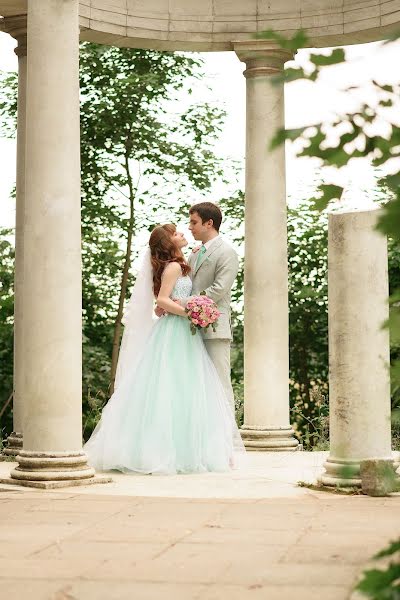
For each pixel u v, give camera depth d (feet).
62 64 39.24
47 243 38.63
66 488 37.91
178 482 40.29
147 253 47.57
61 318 38.65
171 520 29.09
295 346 92.32
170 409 44.19
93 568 21.66
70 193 39.09
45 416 38.70
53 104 39.01
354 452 36.47
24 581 20.33
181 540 25.34
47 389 38.60
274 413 58.03
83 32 56.70
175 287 46.75
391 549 13.29
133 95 95.96
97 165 100.27
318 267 93.71
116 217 99.25
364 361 36.22
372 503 32.96
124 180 100.94
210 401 45.52
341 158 10.79
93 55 95.96
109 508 31.86
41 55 39.22
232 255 47.50
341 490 36.04
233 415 47.73
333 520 28.78
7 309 95.25
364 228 36.01
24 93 55.06
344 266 36.32
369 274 36.11
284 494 36.17
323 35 58.03
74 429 39.11
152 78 94.94
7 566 21.98
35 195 38.93
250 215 58.80
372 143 10.80
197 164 98.78
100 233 101.40
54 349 38.60
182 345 45.52
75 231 39.24
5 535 26.40
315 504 32.76
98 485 39.01
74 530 27.20
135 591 19.26
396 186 10.74
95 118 96.02
